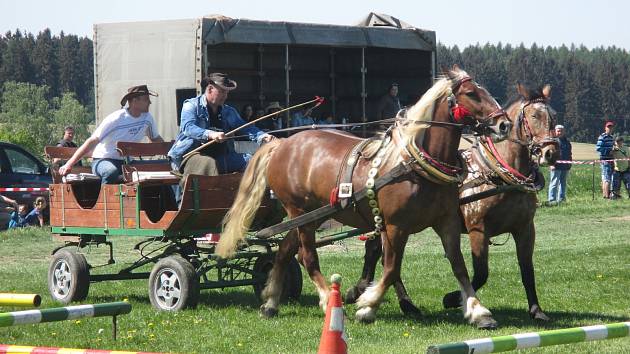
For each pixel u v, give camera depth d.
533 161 10.45
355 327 9.82
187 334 9.50
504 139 9.55
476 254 10.45
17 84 82.62
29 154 24.62
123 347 8.87
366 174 9.89
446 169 9.46
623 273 14.01
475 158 10.49
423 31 20.77
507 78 105.75
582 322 10.10
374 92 22.86
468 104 9.48
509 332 9.39
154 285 11.11
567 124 93.19
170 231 11.08
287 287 11.84
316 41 19.19
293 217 10.84
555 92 99.62
